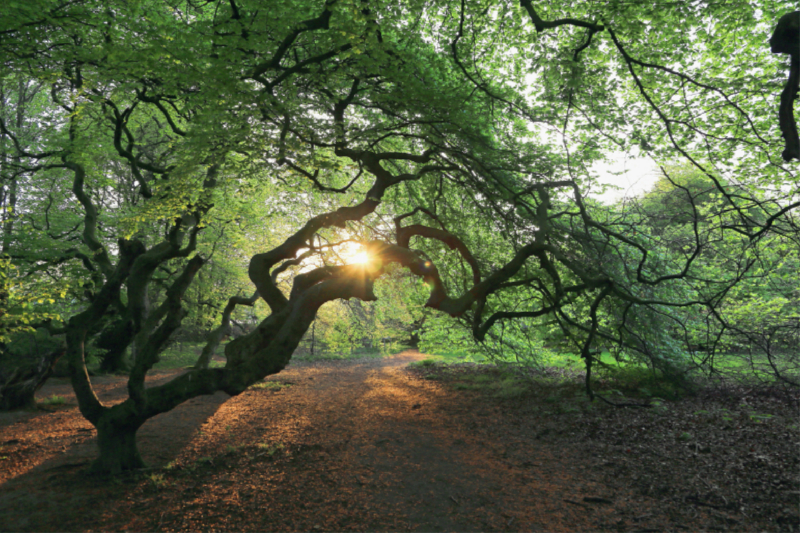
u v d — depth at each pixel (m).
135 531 5.02
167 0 8.27
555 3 9.04
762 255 8.87
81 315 7.23
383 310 22.30
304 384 17.08
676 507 5.34
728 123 9.12
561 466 7.08
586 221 7.40
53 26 7.41
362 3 6.09
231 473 6.95
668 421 8.58
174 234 9.77
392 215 14.84
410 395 14.25
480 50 10.65
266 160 9.53
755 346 10.70
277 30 6.60
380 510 5.61
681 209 8.95
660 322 10.98
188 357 24.86
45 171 15.73
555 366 17.53
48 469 6.98
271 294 7.91
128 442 6.93
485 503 5.78
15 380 12.04
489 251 12.21
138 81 8.30
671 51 8.88
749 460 6.28
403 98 8.73
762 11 8.23
